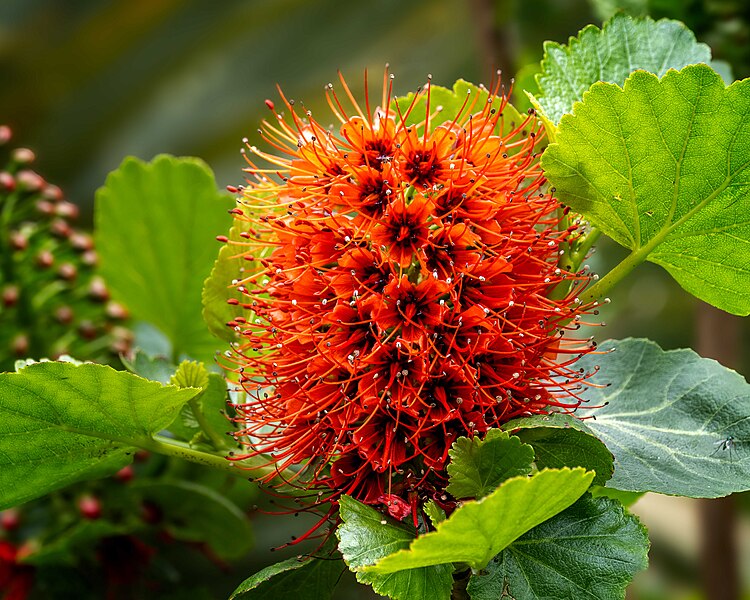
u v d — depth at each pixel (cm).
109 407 37
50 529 48
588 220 38
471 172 37
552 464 37
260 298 39
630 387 40
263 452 38
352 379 36
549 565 36
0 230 50
